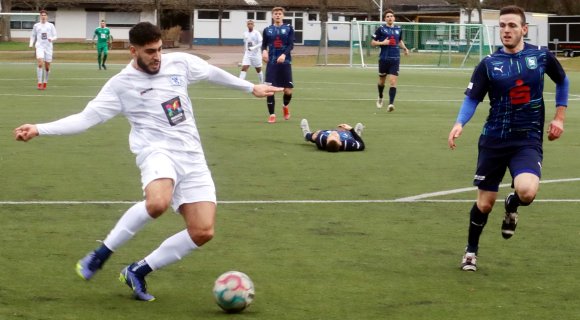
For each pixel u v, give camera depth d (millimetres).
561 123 10789
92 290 9570
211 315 8703
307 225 13156
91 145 21641
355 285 9953
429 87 47344
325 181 17094
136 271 9180
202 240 9141
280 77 28203
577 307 9188
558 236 12695
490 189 10531
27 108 30797
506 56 10367
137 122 9281
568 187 16766
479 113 32688
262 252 11453
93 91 39000
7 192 15406
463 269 10719
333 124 27578
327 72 60844
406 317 8734
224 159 19828
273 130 25672
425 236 12578
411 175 17953
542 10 119875
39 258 10914
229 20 119000
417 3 121750
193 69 9477
